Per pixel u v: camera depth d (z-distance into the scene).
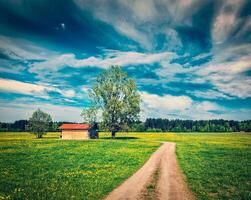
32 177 23.11
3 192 17.53
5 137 110.38
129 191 17.95
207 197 16.45
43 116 109.56
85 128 99.81
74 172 25.86
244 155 43.66
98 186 19.48
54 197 16.38
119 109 92.94
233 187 19.56
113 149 53.16
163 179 22.31
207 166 30.42
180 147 61.47
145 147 59.53
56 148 54.38
